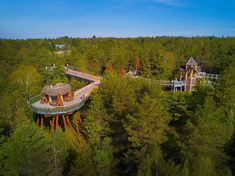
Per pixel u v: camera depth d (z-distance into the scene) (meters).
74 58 100.00
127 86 45.62
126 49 106.38
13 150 28.91
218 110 35.03
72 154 35.09
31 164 27.36
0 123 40.28
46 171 27.33
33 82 68.31
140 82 48.12
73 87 73.50
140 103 38.66
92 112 43.25
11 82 67.44
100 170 29.03
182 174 23.16
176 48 123.00
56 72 80.50
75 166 27.80
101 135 42.44
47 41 186.88
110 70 80.19
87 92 58.31
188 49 117.81
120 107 41.44
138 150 34.09
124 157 36.28
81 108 52.75
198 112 33.81
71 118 51.06
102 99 46.62
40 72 78.75
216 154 29.33
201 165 24.50
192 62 75.69
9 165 27.80
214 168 26.41
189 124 32.94
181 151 30.72
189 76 76.62
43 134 33.28
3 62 95.12
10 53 101.50
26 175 27.27
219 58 100.62
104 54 93.81
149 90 45.34
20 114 43.06
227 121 36.03
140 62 89.56
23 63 86.31
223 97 41.00
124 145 39.53
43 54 83.88
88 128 42.38
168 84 72.88
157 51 88.00
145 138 34.16
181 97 47.75
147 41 148.62
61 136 36.84
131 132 34.28
